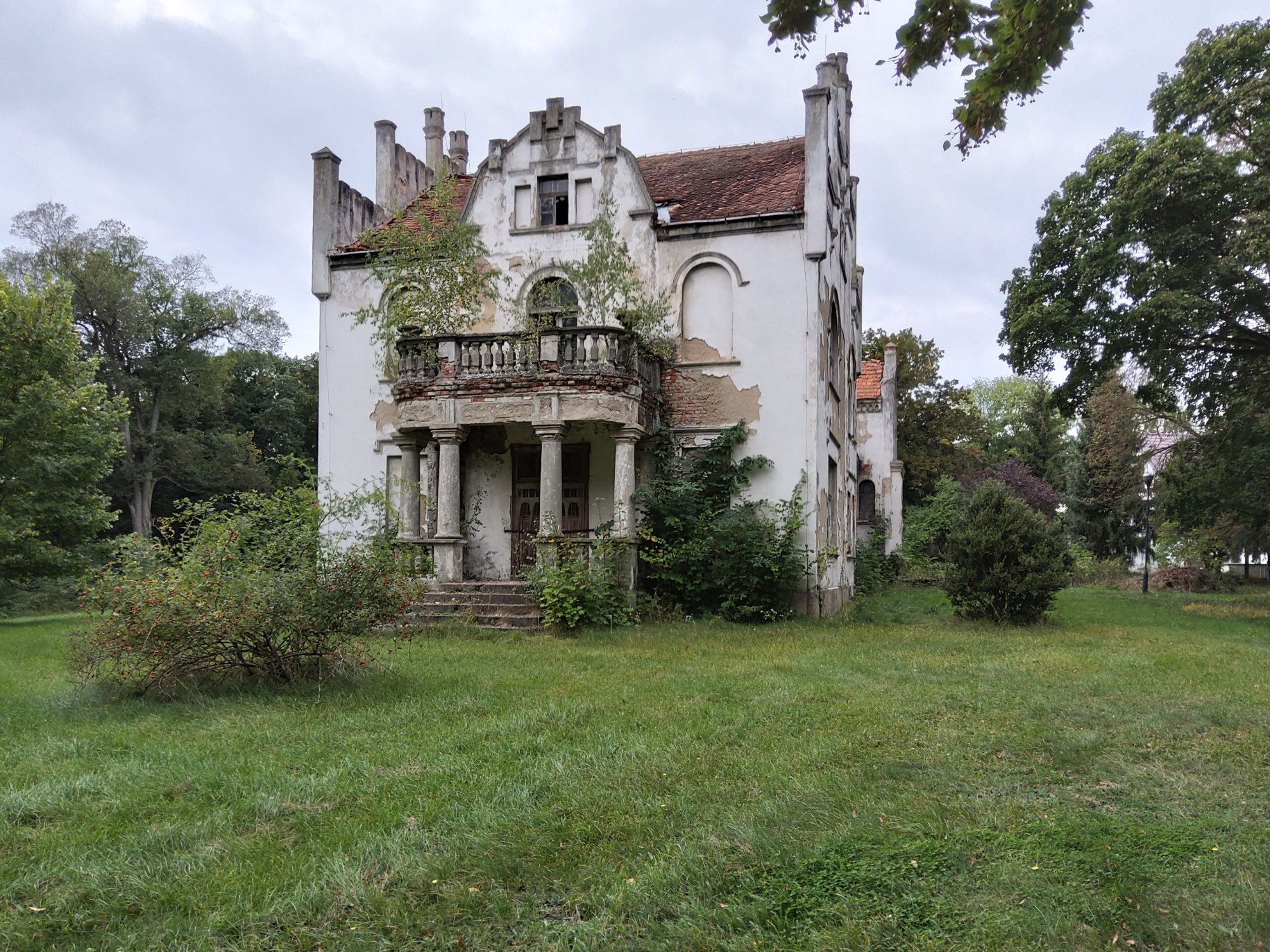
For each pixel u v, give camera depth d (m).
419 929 3.52
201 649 8.34
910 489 42.75
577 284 18.16
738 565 16.02
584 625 14.66
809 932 3.43
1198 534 32.19
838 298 20.88
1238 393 22.62
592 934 3.42
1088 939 3.33
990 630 15.12
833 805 4.90
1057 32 4.07
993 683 9.10
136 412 44.53
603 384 15.65
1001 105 4.42
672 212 18.72
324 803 5.07
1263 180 18.53
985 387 68.31
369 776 5.56
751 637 13.68
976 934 3.38
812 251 17.25
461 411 16.23
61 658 11.86
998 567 16.05
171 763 5.88
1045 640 13.56
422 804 4.96
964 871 3.98
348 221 20.83
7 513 23.09
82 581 8.44
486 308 19.03
